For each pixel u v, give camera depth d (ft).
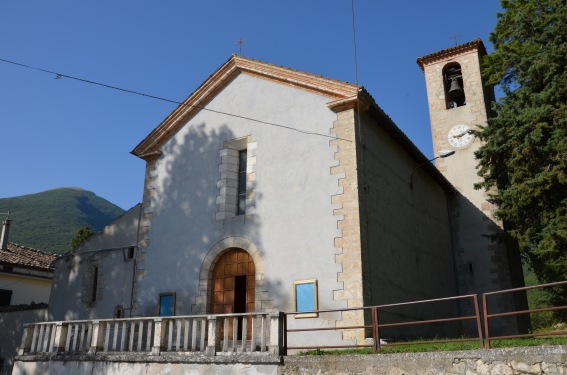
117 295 58.65
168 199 58.29
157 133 61.26
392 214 55.21
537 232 56.03
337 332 43.75
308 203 48.98
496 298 73.41
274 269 48.60
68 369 43.78
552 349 26.78
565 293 67.36
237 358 35.78
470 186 80.79
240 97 57.26
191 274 53.42
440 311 65.67
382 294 47.80
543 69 57.52
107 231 63.05
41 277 89.20
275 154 52.60
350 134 48.91
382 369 31.24
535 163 55.93
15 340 67.05
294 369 33.71
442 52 91.30
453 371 29.22
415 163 66.44
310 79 52.26
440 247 71.92
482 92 86.38
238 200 55.06
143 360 39.68
